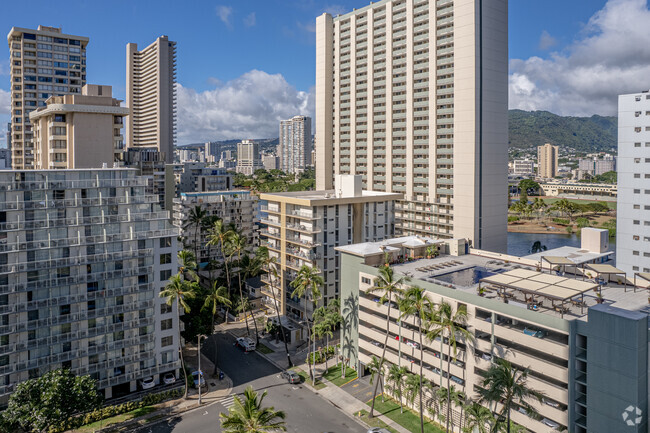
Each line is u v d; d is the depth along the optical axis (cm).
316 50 17450
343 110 16800
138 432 6425
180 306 8562
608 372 4656
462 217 13025
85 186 7150
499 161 13288
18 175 6675
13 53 15600
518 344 5741
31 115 12775
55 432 6350
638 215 9194
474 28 12488
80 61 16262
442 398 5984
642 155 9075
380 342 7388
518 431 5200
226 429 4244
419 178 14338
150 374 7525
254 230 15112
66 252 6844
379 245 8156
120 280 7294
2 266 6281
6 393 6284
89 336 6962
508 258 8006
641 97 9056
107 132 11450
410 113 14462
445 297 6209
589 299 5769
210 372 8344
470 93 12650
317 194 11875
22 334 6488
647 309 5416
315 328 8219
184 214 13862
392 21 14925
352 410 6950
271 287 10681
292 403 7188
